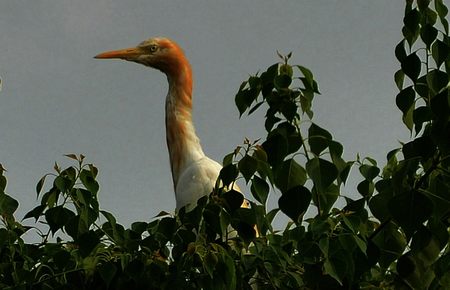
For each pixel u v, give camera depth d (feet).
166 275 27.50
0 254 29.01
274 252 26.32
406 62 24.34
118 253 28.17
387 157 29.19
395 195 22.86
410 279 25.41
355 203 26.27
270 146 25.38
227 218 25.91
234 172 25.71
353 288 26.18
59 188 28.66
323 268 25.71
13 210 29.37
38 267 28.09
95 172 29.17
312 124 25.84
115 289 28.07
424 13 24.88
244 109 27.27
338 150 25.80
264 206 26.05
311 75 26.86
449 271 25.58
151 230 29.25
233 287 25.34
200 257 25.41
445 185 23.94
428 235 23.80
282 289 26.94
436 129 23.38
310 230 25.67
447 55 24.12
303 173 25.27
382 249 25.55
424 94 24.99
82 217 28.04
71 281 28.27
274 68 26.96
